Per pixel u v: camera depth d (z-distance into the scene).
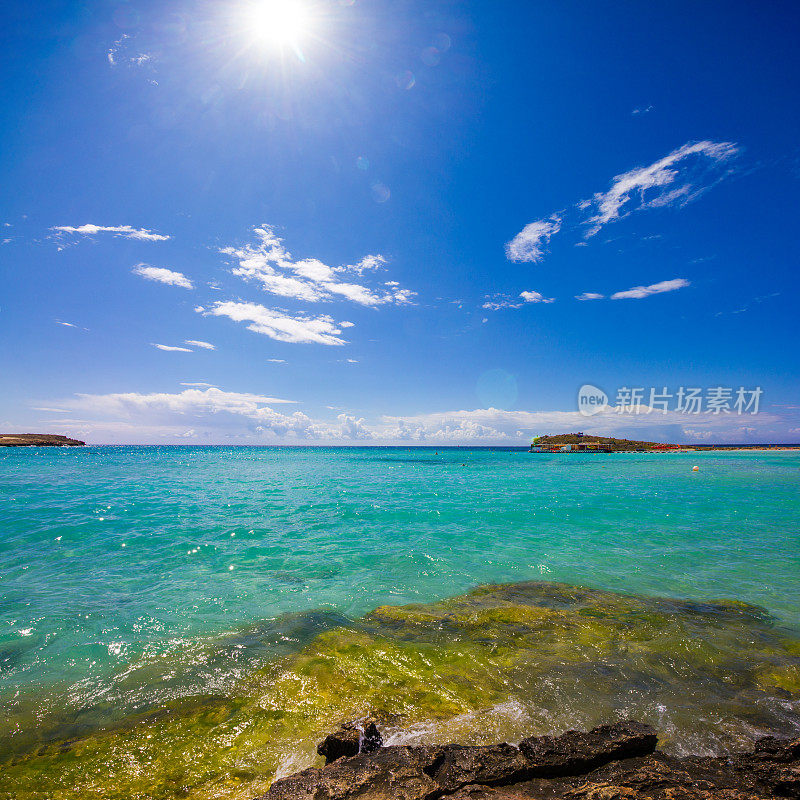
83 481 33.00
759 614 8.71
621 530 16.44
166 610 8.77
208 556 12.76
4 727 5.20
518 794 3.95
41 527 16.28
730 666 6.66
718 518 18.83
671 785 3.94
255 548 13.69
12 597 9.37
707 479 37.41
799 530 16.44
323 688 6.05
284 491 28.70
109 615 8.47
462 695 5.89
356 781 4.04
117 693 5.91
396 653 7.04
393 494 27.36
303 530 16.33
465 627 8.05
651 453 106.94
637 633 7.80
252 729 5.20
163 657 6.88
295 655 6.97
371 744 4.80
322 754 4.79
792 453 100.50
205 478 37.53
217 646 7.26
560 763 4.30
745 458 77.94
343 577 10.95
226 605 9.07
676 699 5.79
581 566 11.92
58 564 11.88
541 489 30.14
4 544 13.90
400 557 12.70
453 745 4.64
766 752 4.44
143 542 14.27
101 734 5.10
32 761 4.62
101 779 4.38
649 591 10.06
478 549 13.65
